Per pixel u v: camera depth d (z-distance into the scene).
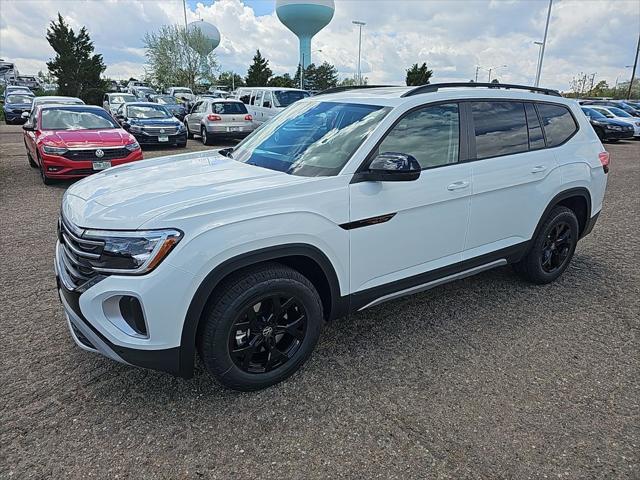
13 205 7.23
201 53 44.16
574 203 4.54
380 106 3.25
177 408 2.62
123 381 2.84
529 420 2.56
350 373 2.97
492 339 3.42
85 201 2.73
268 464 2.23
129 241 2.30
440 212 3.29
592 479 2.16
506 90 3.96
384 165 2.77
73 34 43.69
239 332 2.63
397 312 3.83
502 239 3.84
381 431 2.46
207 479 2.14
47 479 2.12
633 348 3.33
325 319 3.07
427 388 2.83
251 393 2.76
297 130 3.53
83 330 2.45
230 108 16.02
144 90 34.16
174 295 2.33
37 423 2.47
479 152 3.55
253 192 2.58
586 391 2.82
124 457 2.26
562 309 3.92
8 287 4.14
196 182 2.84
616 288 4.36
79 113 9.82
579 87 63.34
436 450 2.33
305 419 2.55
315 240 2.72
